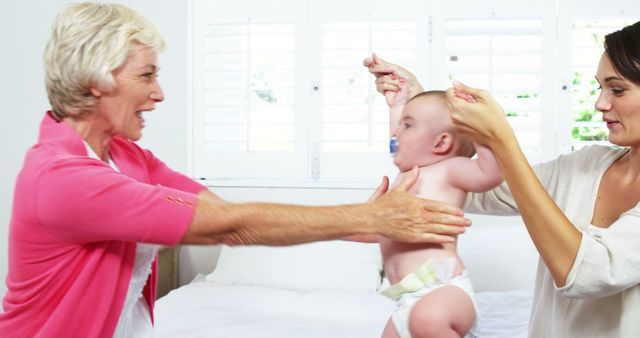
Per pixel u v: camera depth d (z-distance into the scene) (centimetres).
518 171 104
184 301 236
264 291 252
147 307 143
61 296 114
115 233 109
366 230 111
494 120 104
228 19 307
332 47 301
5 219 219
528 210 105
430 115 127
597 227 117
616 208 117
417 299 117
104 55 113
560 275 106
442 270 118
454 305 112
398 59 296
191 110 316
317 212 112
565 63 286
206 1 309
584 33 286
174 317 214
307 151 307
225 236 113
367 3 297
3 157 216
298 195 302
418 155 129
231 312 223
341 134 303
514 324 213
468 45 291
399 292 120
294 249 272
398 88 142
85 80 114
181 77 311
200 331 198
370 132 299
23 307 115
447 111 126
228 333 197
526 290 253
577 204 122
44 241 110
